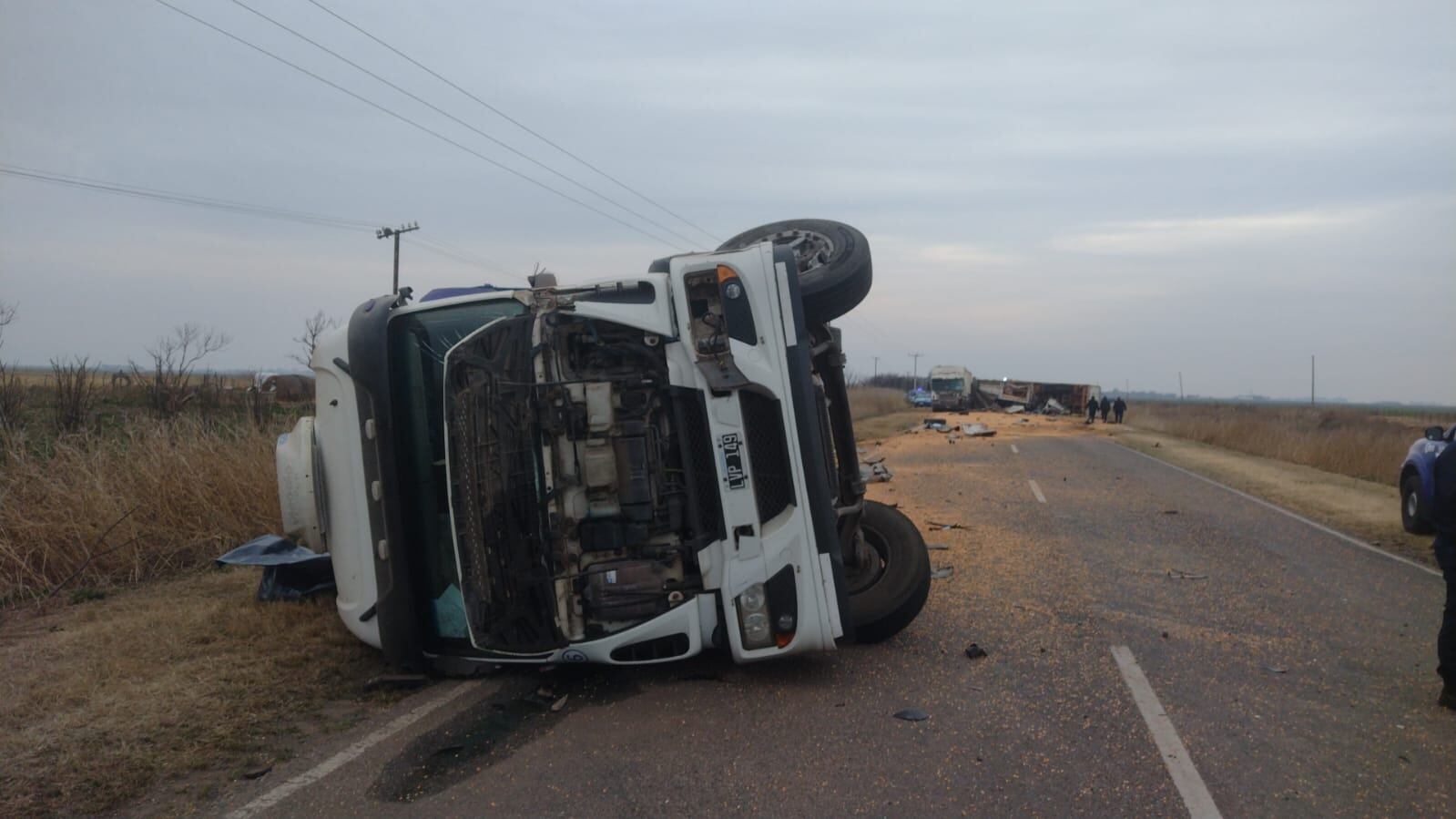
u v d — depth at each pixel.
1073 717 4.89
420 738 4.66
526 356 5.12
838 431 6.55
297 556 7.41
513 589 5.11
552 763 4.33
